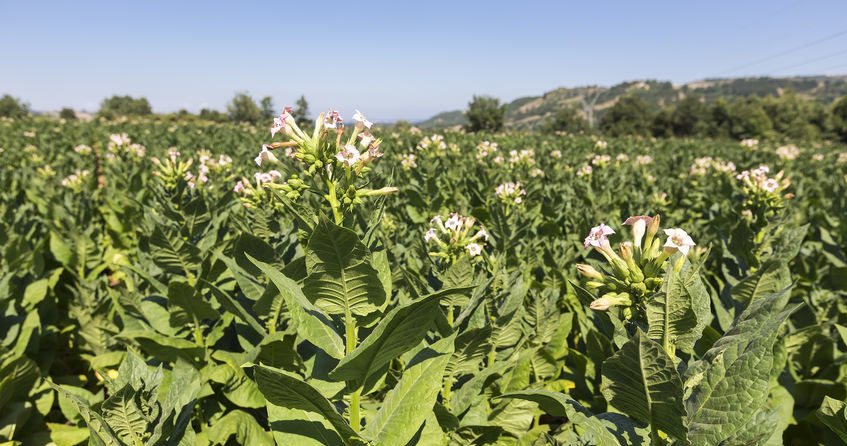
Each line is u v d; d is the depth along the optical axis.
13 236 5.37
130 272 4.21
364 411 2.53
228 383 3.21
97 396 3.66
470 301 2.69
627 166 13.76
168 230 3.37
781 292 1.67
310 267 1.72
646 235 1.89
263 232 3.62
